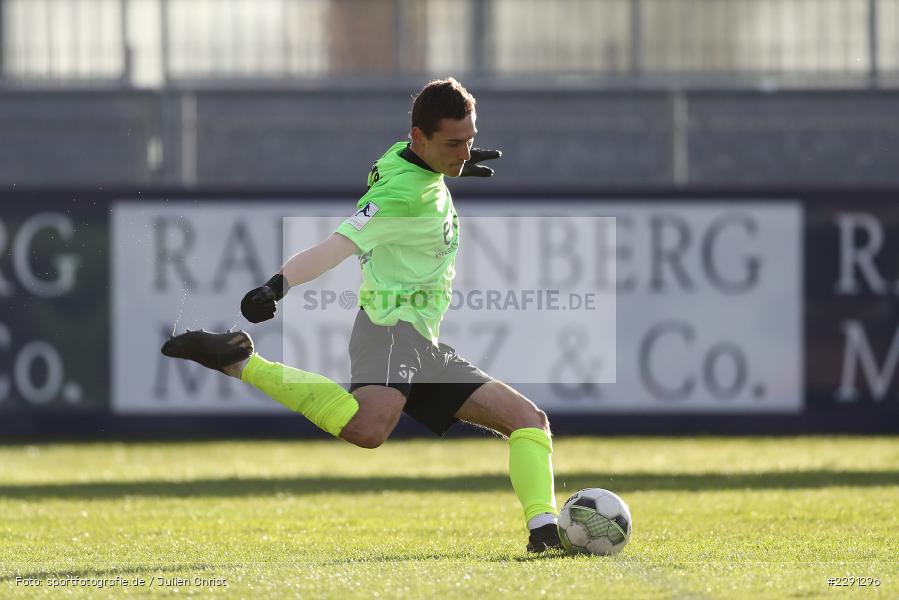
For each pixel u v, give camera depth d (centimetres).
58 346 4222
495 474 3575
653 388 4162
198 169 4797
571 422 4131
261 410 4216
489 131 4809
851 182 4775
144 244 4197
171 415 4216
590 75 4900
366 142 4825
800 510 2652
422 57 4916
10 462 4047
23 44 4841
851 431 4181
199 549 2117
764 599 1508
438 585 1575
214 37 4838
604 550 1870
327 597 1520
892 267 4184
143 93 4697
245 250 4188
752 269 4175
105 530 2447
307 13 4869
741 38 4866
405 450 4341
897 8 4794
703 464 3856
